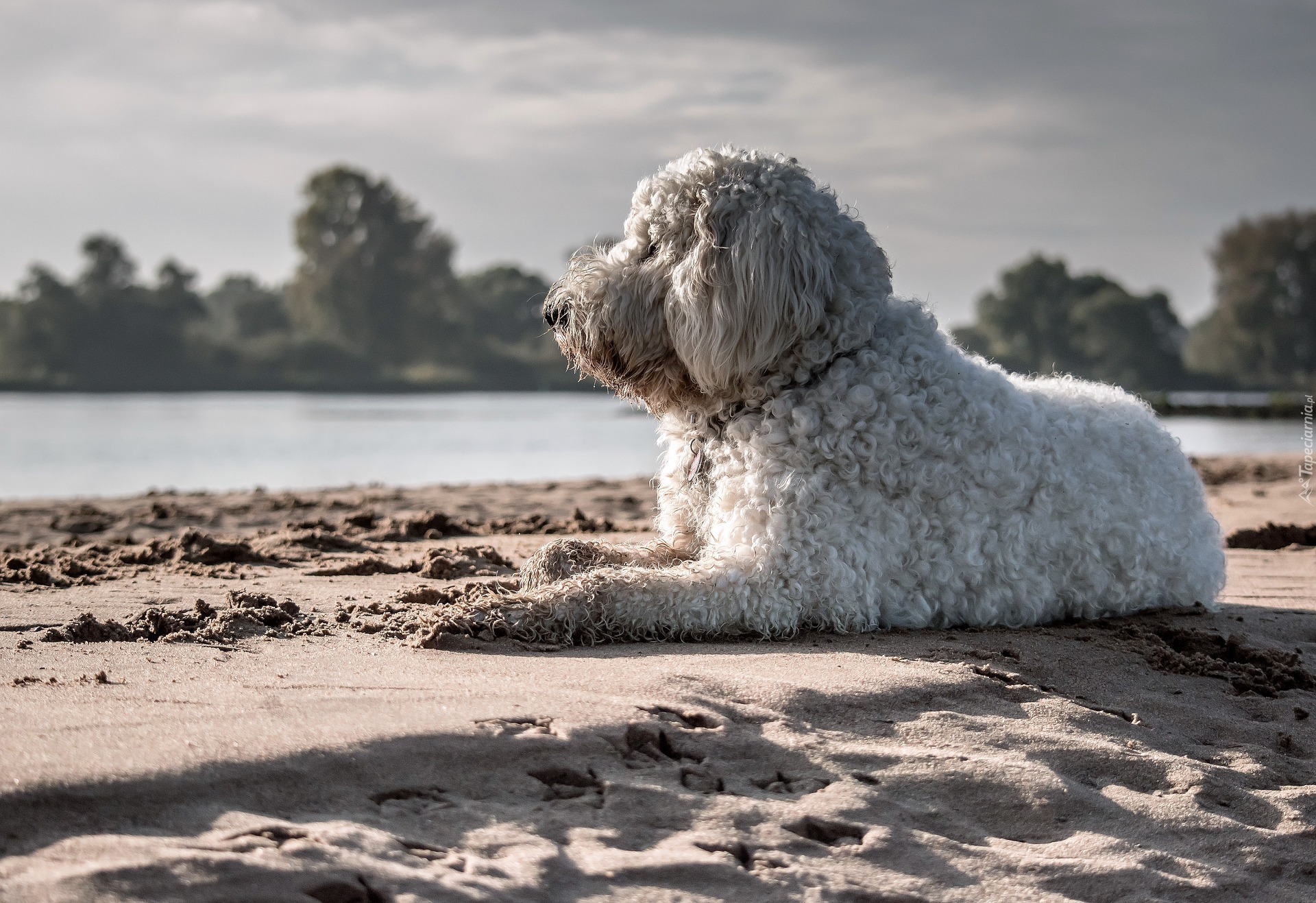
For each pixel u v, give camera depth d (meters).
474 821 2.27
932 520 3.95
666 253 4.01
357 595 4.49
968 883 2.31
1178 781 2.86
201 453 18.20
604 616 3.68
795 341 3.96
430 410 39.12
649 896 2.10
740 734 2.75
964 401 4.00
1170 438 4.64
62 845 1.97
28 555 5.98
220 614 3.85
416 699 2.75
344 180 95.50
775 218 3.85
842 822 2.44
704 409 4.20
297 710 2.62
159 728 2.44
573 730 2.61
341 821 2.18
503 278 108.44
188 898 1.86
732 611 3.71
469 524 7.46
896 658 3.44
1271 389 78.94
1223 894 2.42
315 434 23.70
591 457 17.70
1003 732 2.96
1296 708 3.45
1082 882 2.37
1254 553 6.79
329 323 96.19
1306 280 74.69
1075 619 4.23
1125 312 84.50
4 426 26.73
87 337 85.62
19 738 2.33
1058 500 4.13
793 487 3.81
